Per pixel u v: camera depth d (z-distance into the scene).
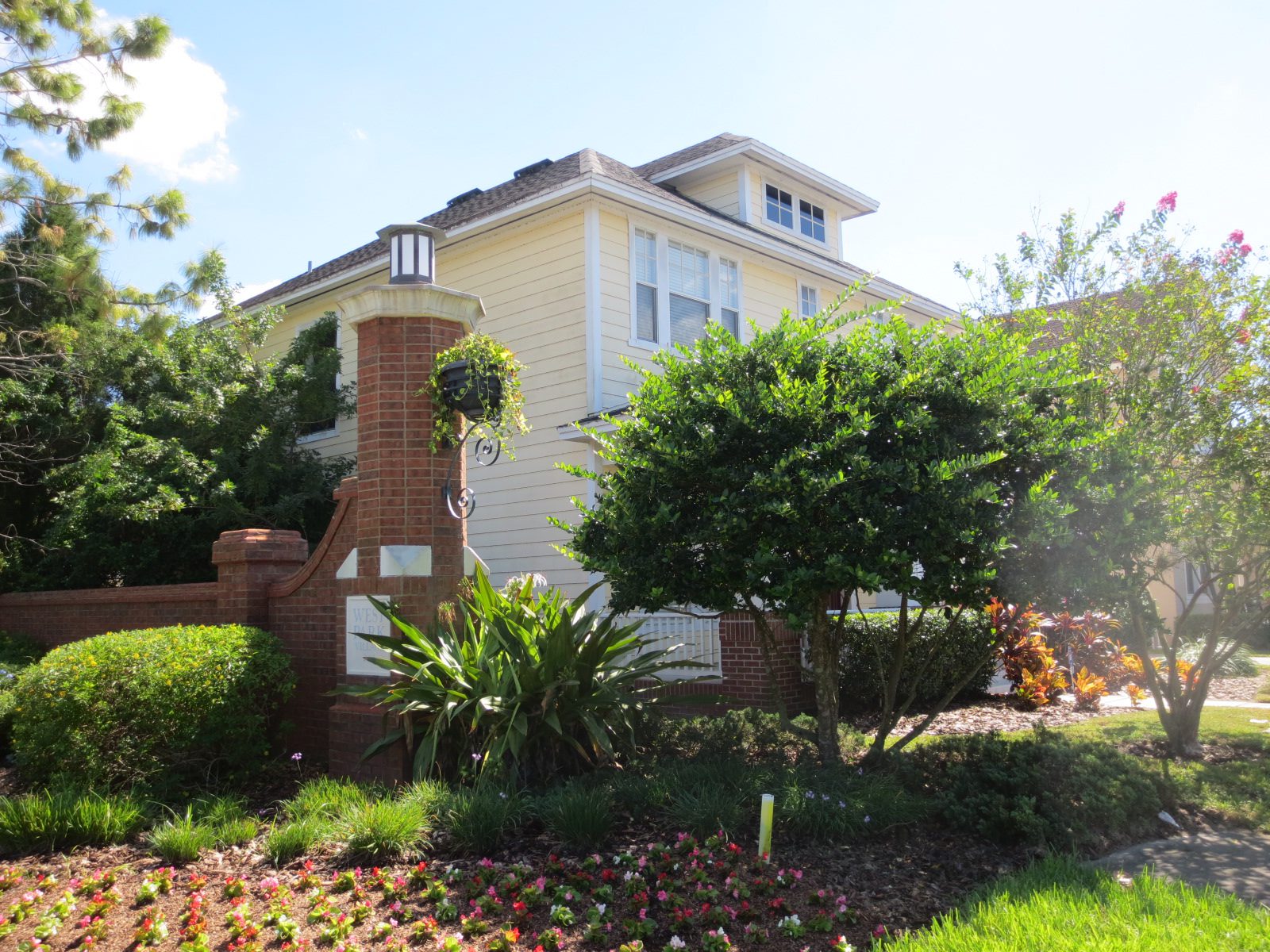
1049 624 12.71
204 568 13.87
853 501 6.04
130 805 6.30
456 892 4.92
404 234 8.16
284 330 18.97
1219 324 8.02
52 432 15.05
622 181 13.52
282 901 4.74
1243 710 10.64
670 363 7.24
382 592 7.60
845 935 4.38
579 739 7.24
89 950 4.36
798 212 18.34
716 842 5.30
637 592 6.70
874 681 10.65
